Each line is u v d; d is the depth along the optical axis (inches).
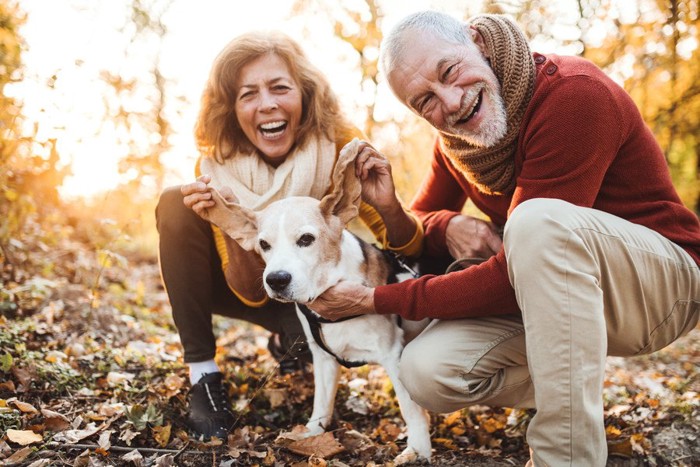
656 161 86.0
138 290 176.9
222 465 85.5
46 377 104.0
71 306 146.3
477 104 85.8
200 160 113.4
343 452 94.5
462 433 105.0
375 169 98.7
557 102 79.9
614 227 76.5
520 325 86.7
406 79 86.3
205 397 100.8
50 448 85.1
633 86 265.1
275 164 112.0
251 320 123.6
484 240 101.2
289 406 114.7
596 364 70.8
